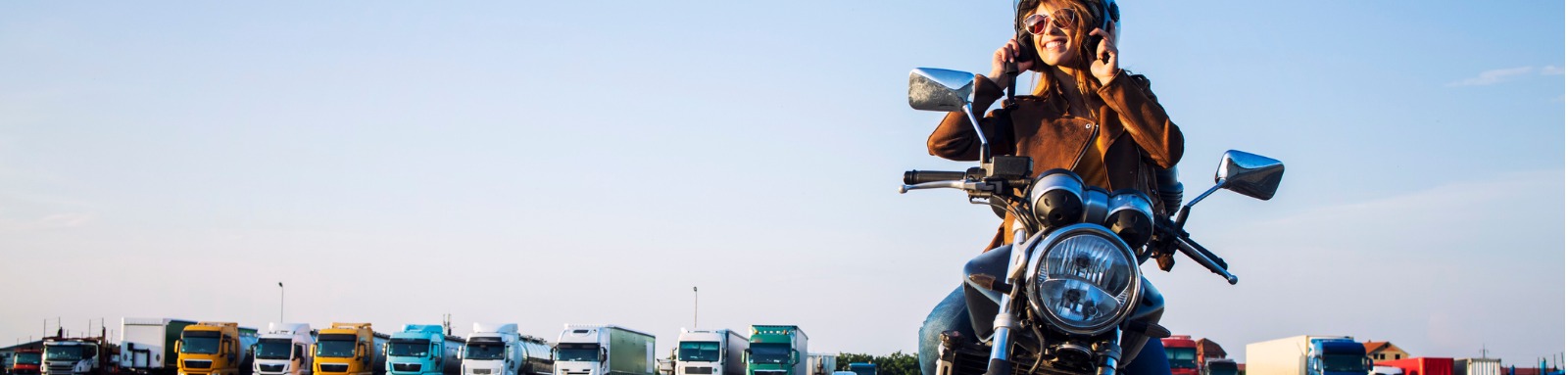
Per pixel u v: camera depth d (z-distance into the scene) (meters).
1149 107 3.66
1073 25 3.83
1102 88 3.71
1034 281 2.92
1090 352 2.94
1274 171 3.50
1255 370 25.06
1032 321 2.99
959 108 3.36
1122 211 3.05
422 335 47.84
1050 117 3.96
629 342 52.97
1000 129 4.07
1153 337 3.12
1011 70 3.99
